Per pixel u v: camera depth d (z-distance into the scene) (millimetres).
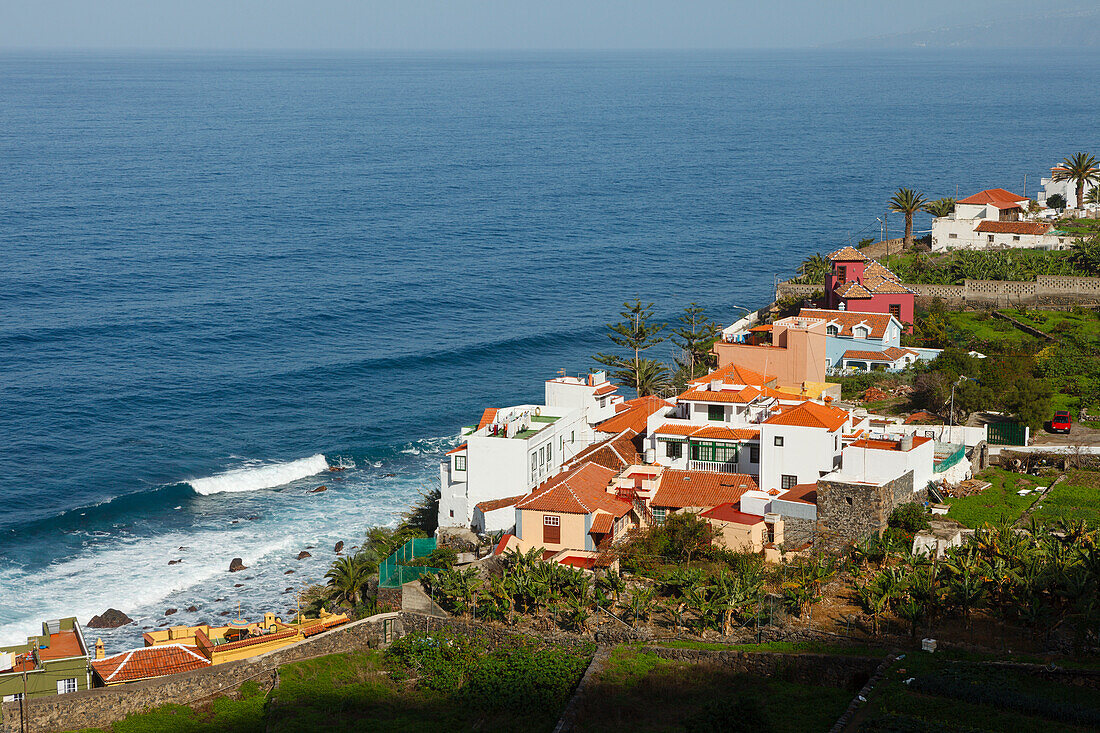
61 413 133000
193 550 96625
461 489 91375
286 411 135000
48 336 163625
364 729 60031
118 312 177375
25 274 199750
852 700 56750
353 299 189125
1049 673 57125
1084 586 62844
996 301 144875
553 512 78500
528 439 89375
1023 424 97562
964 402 102500
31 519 103062
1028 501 83750
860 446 81875
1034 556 66875
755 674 61781
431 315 180250
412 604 73562
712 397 92500
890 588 64750
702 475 85812
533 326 173375
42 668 64062
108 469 116375
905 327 134375
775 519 77125
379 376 149125
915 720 52656
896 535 73812
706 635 65688
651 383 125688
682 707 58656
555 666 64125
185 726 61812
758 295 191750
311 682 65688
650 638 65812
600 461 89812
